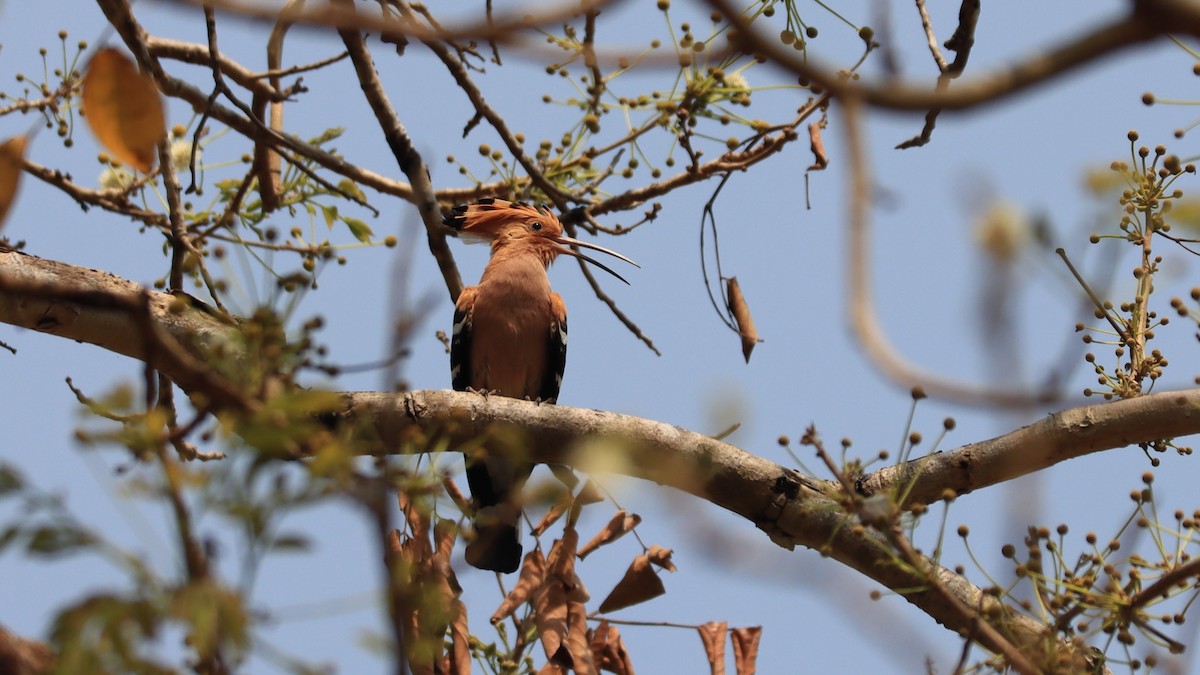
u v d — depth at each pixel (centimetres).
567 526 1001
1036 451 1123
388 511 635
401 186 1466
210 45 1252
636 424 1123
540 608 972
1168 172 1112
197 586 592
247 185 1453
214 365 716
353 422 1066
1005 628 873
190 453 1117
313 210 1491
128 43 1202
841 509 932
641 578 1000
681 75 1326
